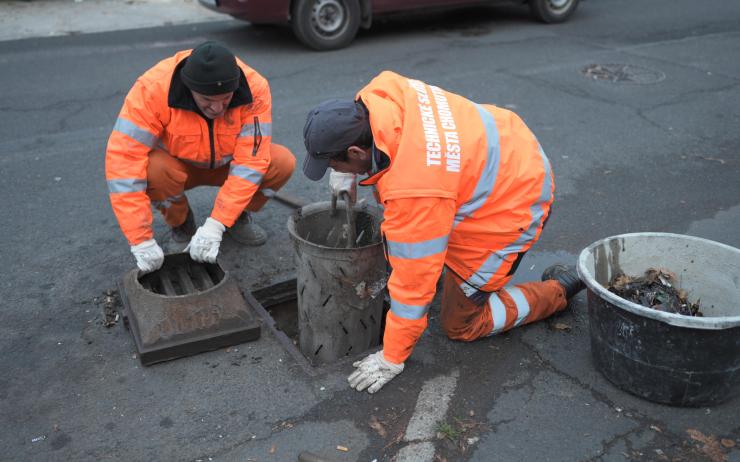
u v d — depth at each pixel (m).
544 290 2.99
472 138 2.33
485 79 6.55
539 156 2.54
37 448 2.38
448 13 9.48
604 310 2.51
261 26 8.66
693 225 3.98
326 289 2.76
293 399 2.61
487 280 2.61
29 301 3.22
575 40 8.04
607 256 2.80
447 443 2.41
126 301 2.97
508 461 2.33
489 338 2.97
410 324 2.43
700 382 2.42
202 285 3.16
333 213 2.96
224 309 2.88
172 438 2.43
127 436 2.44
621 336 2.48
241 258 3.62
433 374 2.74
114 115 5.62
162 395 2.63
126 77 6.56
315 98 6.00
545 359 2.84
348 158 2.27
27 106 5.79
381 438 2.43
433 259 2.29
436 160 2.21
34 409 2.56
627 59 7.25
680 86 6.38
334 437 2.43
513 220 2.47
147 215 2.96
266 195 3.58
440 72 6.75
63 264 3.54
